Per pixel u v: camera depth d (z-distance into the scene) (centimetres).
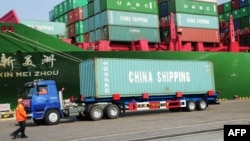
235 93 3969
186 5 3584
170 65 2592
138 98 2436
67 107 2117
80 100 2255
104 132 1485
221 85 3831
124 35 3200
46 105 2002
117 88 2314
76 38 3703
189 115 2206
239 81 3997
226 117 1891
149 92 2455
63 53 2870
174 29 3469
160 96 2538
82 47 3111
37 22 3316
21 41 2745
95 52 2967
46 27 3366
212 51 3800
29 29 2773
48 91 2022
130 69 2392
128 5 3250
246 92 4069
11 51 2712
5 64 2691
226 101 3678
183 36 3528
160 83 2522
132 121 1956
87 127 1744
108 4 3138
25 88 2044
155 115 2369
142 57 3184
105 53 3008
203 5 3703
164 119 1988
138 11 3303
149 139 1213
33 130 1738
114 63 2323
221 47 3931
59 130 1672
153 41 3375
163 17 3706
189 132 1339
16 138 1451
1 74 2677
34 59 2780
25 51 2753
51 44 2836
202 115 2141
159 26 3709
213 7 3778
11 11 3027
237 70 3975
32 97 1966
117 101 2322
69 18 3847
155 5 3419
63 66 2869
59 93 2077
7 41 2702
